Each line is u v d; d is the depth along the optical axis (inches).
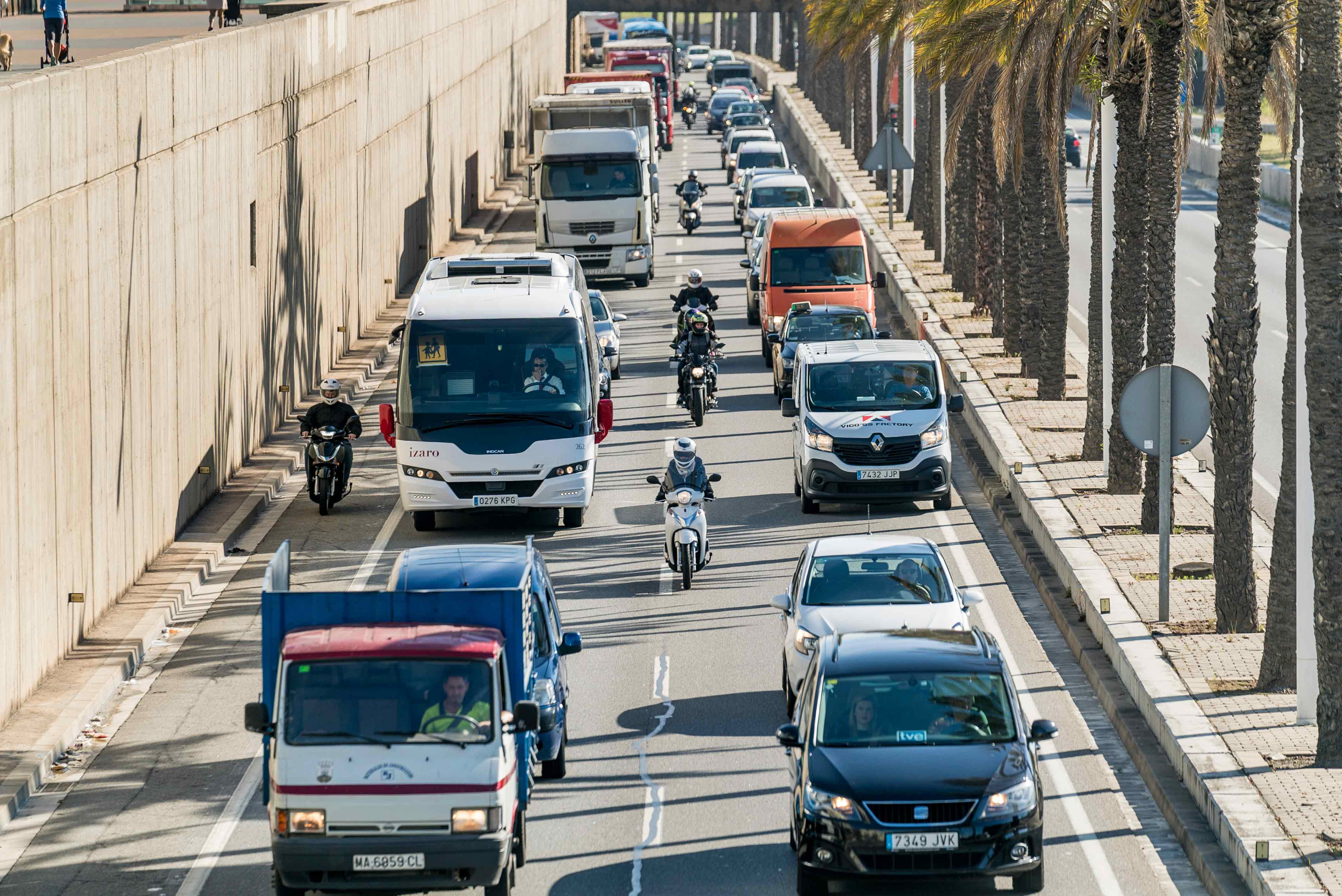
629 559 3622.0
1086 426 4232.3
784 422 4926.2
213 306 4079.7
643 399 5280.5
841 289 5718.5
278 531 3892.7
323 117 5536.4
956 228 6688.0
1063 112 4079.7
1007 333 5506.9
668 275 7716.5
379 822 1889.8
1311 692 2415.1
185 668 2960.1
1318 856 1961.1
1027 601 3292.3
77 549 3002.0
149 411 3494.1
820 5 7736.2
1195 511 3631.9
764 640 3038.9
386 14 6786.4
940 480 3951.8
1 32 6638.8
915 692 2068.2
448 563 2463.1
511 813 1961.1
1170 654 2746.1
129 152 3353.8
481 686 1936.5
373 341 6190.9
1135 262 3754.9
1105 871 2064.5
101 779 2458.2
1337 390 2237.9
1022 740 2021.4
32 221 2763.3
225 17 6678.2
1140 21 3452.3
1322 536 2249.0
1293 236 2871.6
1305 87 2265.0
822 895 1964.8
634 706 2711.6
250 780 2449.6
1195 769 2249.0
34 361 2768.2
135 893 2059.5
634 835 2193.7
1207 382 5064.0
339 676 1940.2
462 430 3823.8
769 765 2439.7
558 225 7234.3
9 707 2628.0
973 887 2028.8
